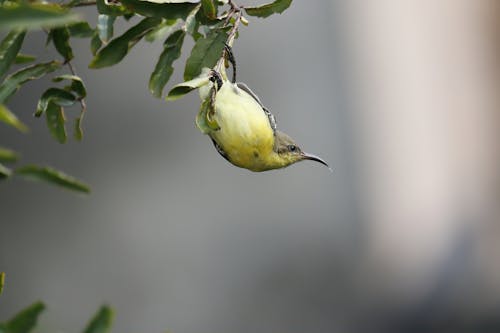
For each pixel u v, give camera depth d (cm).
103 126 1331
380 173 1496
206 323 1416
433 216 1523
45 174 328
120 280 1388
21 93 1205
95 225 1372
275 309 1438
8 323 293
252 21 1377
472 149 1543
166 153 1376
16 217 1347
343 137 1452
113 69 1307
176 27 469
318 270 1448
